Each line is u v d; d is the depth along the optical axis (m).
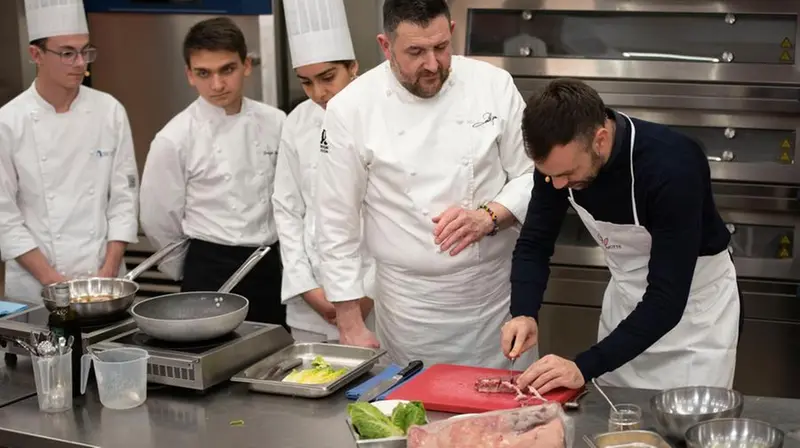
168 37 3.76
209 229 3.15
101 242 3.22
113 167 3.26
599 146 1.94
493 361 2.66
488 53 3.55
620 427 1.80
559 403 1.88
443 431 1.73
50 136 3.11
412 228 2.52
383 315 2.70
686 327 2.41
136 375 2.04
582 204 2.21
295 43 2.83
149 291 4.02
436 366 2.21
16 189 3.12
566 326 3.64
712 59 3.38
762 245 3.48
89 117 3.18
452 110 2.48
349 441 1.84
